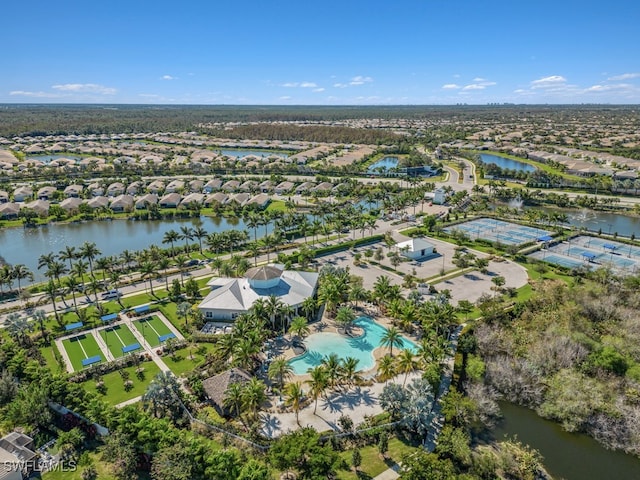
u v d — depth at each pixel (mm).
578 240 176750
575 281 134000
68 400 78125
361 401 84000
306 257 151750
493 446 75562
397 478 66312
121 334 107438
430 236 185375
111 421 72625
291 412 80812
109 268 135625
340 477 66312
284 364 84125
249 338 91125
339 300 114688
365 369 93625
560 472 70812
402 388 79562
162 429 69688
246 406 75750
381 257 158625
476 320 111625
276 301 107500
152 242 185625
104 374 91750
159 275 133500
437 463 62812
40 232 199375
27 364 89750
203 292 130250
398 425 76688
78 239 189500
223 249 168500
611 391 85375
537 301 118125
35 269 155375
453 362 95688
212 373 90375
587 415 80062
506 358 96500
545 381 88750
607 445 76188
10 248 177375
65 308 120938
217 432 74688
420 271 147125
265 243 166250
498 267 150250
